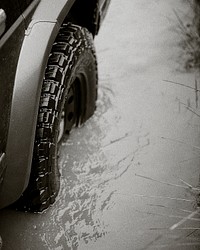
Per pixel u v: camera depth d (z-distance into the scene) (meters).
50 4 2.37
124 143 3.23
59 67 2.53
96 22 3.08
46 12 2.33
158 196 2.82
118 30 4.31
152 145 3.21
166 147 3.19
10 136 2.22
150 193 2.89
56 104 2.49
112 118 3.41
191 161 3.08
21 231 2.68
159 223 2.71
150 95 3.62
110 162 3.09
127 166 3.06
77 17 3.05
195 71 3.82
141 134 3.30
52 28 2.30
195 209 2.77
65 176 2.99
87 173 3.02
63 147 3.17
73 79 2.77
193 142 3.22
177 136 3.27
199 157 3.09
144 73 3.84
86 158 3.12
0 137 2.11
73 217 2.75
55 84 2.50
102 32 4.29
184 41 3.97
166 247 2.57
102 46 4.12
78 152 3.15
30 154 2.30
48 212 2.76
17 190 2.35
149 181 2.96
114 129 3.33
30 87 2.22
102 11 3.16
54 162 2.61
